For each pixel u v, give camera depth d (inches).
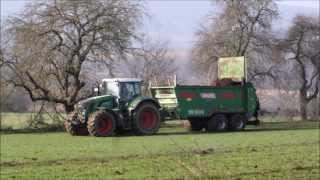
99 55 1744.6
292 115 2469.2
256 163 766.5
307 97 2632.9
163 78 1830.7
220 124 1604.3
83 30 1728.6
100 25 1726.1
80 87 1745.8
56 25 1692.9
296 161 792.9
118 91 1438.2
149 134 1441.9
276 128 1755.7
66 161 796.0
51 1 1692.9
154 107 1464.1
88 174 668.1
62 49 1718.8
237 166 736.3
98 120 1376.7
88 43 1734.7
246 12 2285.9
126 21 1750.7
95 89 1512.1
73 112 1454.2
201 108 1578.5
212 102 1598.2
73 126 1434.5
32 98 1713.8
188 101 1561.3
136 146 1045.8
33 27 1673.2
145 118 1445.6
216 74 2293.3
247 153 893.8
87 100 1427.2
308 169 719.1
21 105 1756.9
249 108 1664.6
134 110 1427.2
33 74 1691.7
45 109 1750.7
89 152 928.3
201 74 2283.5
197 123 1628.9
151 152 916.6
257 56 2346.2
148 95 1549.0
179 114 1546.5
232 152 909.8
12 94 1722.4
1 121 1726.1
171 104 1553.9
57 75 1728.6
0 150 975.6
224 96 1619.1
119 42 1749.5
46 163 773.3
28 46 1669.5
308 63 2659.9
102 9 1722.4
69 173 676.1
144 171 689.0
